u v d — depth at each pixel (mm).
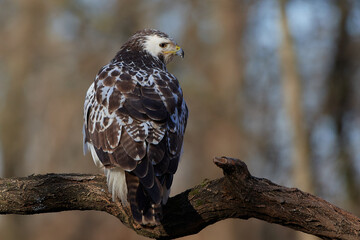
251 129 18516
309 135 16391
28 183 5965
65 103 19781
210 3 19188
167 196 5328
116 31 19734
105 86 5969
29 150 20078
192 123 18922
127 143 5375
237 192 5422
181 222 5637
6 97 20219
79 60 19906
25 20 20203
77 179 5949
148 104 5668
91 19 19641
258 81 18516
